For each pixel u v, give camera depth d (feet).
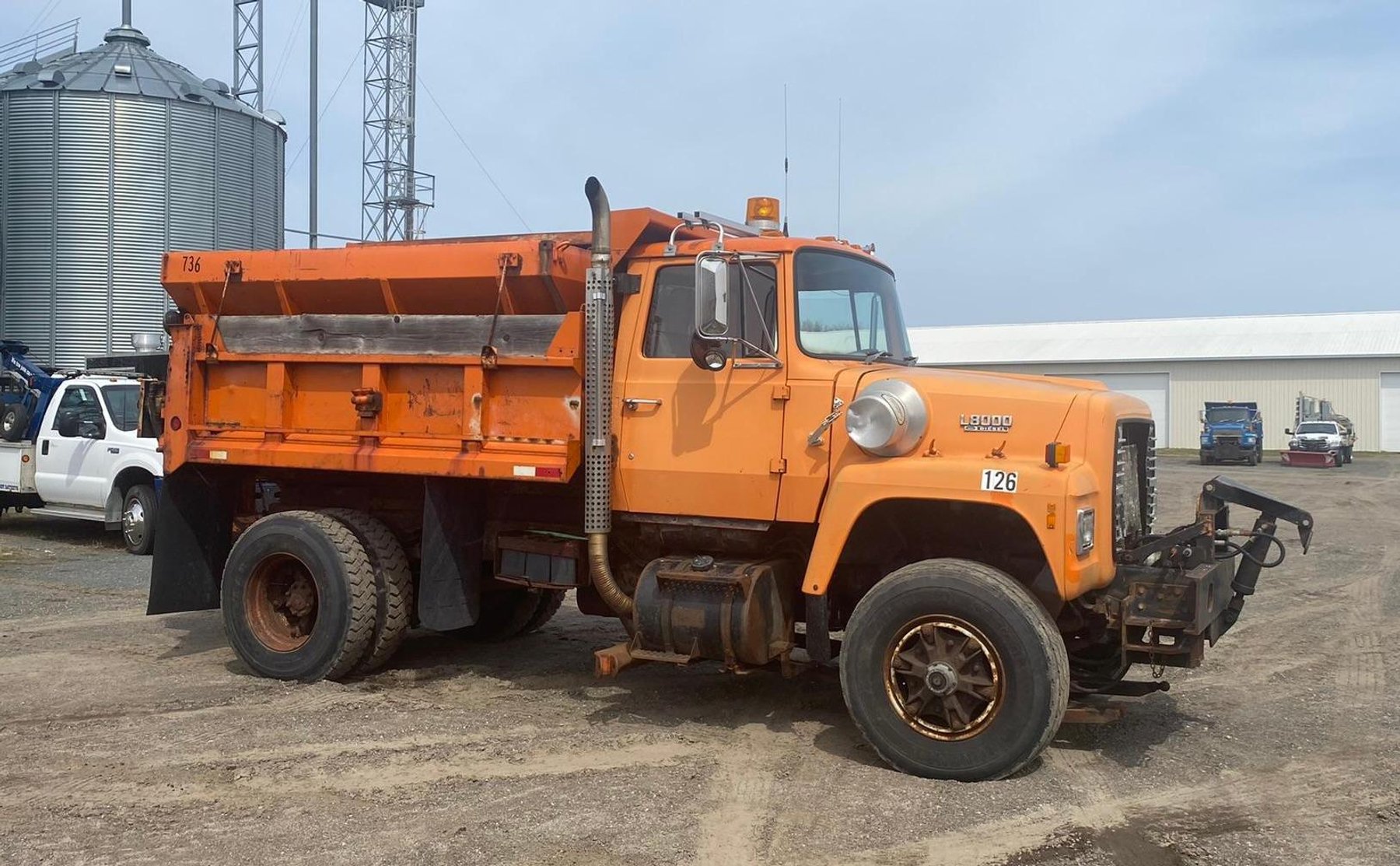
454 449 21.30
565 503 22.03
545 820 14.83
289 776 16.52
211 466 24.90
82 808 15.14
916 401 17.37
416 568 24.30
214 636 26.71
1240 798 16.10
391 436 21.91
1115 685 18.49
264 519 23.04
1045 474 16.19
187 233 73.82
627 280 20.11
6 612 29.91
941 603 16.51
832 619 20.12
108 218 71.41
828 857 13.75
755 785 16.35
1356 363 145.79
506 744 18.30
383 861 13.47
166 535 24.36
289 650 22.38
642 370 19.95
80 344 71.61
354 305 22.29
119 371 48.62
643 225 20.10
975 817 15.11
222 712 19.97
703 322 17.34
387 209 119.24
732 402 19.08
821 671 20.06
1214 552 18.79
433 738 18.58
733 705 21.06
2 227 72.38
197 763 17.04
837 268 20.04
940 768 16.56
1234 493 19.49
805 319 19.03
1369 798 16.12
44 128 71.20
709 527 19.47
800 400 18.56
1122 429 17.94
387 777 16.55
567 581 21.53
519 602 26.63
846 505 17.46
